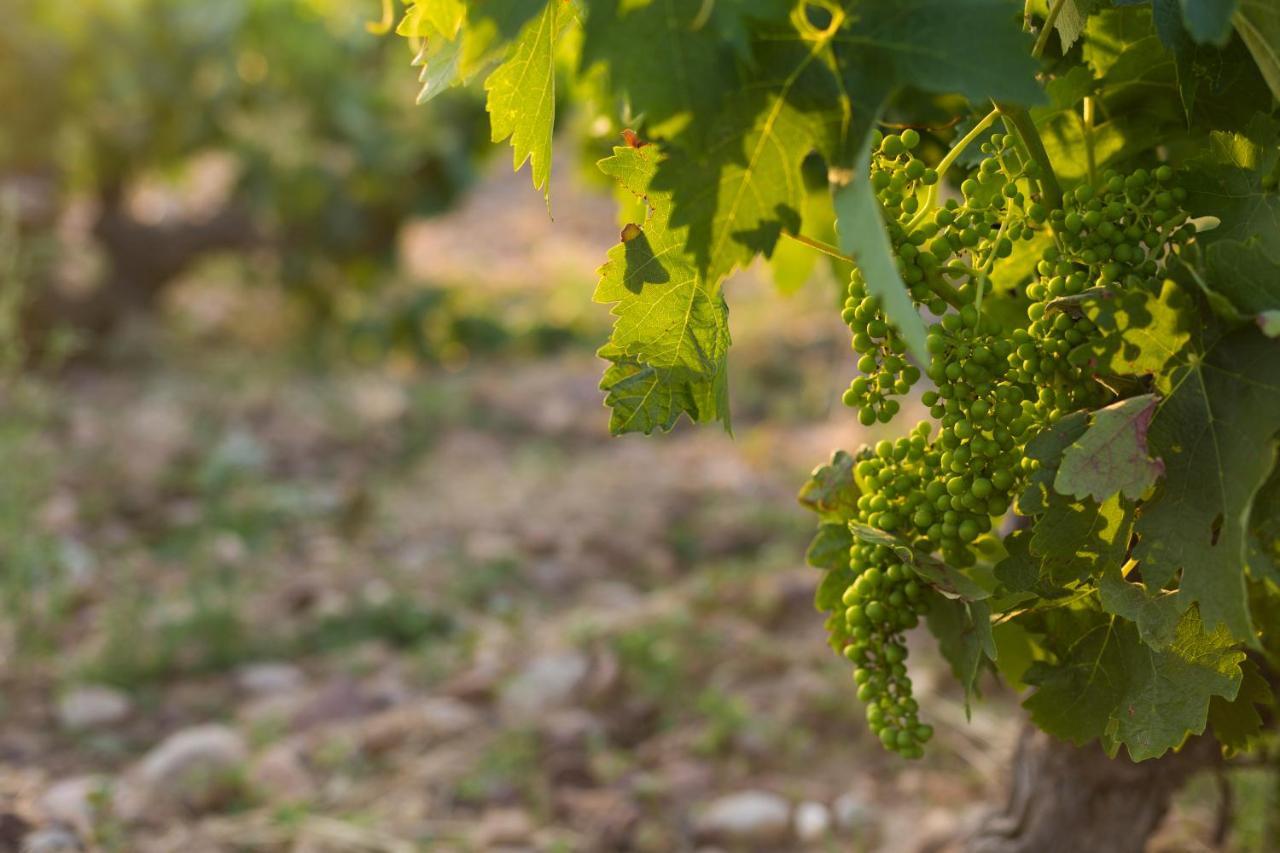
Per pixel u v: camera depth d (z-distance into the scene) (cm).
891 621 152
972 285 134
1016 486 136
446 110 805
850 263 201
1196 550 120
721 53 105
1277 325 112
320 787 331
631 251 133
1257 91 135
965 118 155
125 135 739
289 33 762
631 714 368
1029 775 233
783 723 360
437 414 688
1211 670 132
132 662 397
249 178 760
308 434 644
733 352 794
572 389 741
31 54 689
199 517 525
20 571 397
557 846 299
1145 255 133
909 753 154
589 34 105
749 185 113
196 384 715
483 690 378
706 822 314
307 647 423
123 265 751
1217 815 261
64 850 275
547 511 558
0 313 473
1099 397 134
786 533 523
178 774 322
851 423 663
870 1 106
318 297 835
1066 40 134
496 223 1282
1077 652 143
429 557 497
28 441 452
